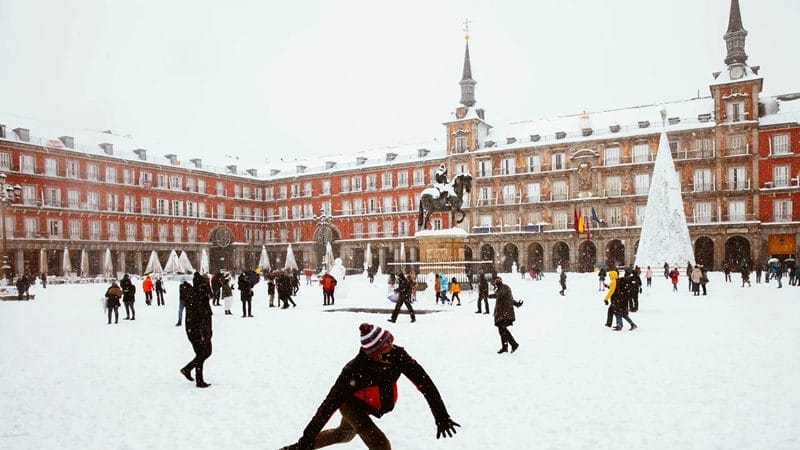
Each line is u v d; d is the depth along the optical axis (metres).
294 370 12.87
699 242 72.88
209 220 95.81
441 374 12.10
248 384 11.58
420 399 10.13
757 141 67.00
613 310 18.62
